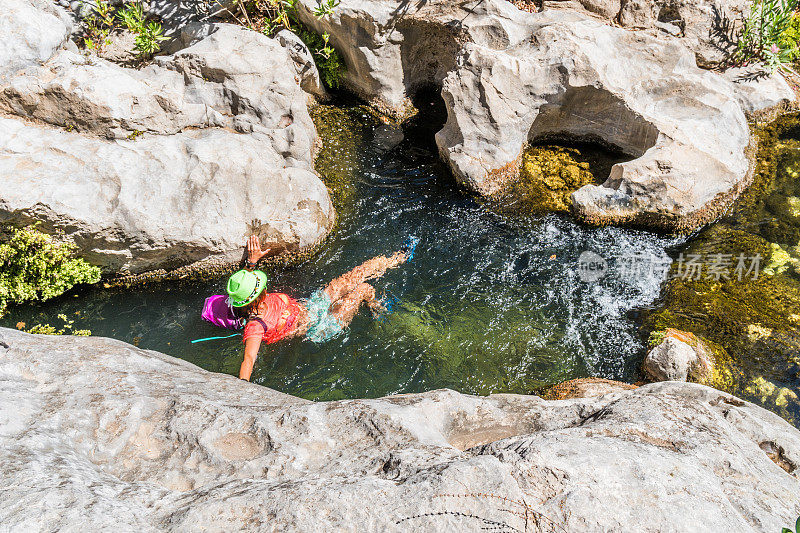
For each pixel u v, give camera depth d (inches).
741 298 268.7
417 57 375.6
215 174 275.1
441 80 383.2
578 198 309.9
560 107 337.7
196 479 125.6
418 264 288.7
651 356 237.6
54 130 275.3
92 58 301.7
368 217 312.7
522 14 350.0
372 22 347.9
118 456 130.4
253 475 125.2
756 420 147.3
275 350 243.3
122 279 280.2
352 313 261.6
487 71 323.3
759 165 334.6
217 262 282.4
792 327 254.4
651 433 130.2
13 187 246.8
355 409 141.9
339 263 289.4
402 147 358.9
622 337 257.4
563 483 111.4
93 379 150.9
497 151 328.5
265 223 280.5
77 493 108.3
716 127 323.9
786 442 142.1
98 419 136.2
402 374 239.9
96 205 260.2
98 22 361.4
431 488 110.7
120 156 271.7
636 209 303.0
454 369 243.1
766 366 239.6
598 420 140.4
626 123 331.0
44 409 136.4
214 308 252.2
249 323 233.9
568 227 308.7
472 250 296.8
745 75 364.5
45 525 100.0
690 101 331.0
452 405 155.9
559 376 242.1
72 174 260.4
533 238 303.3
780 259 286.2
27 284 263.6
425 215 314.8
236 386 168.9
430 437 135.6
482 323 262.8
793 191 319.9
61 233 258.2
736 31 364.8
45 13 294.8
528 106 330.0
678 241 301.9
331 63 380.5
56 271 263.9
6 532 97.2
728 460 124.0
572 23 334.0
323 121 373.1
